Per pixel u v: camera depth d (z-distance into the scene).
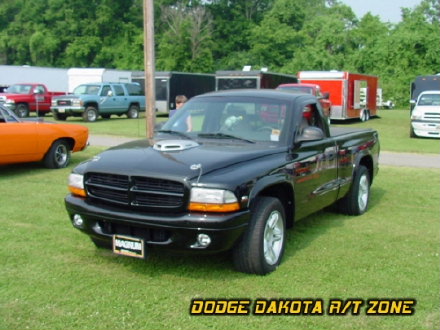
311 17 83.94
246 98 6.21
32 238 6.29
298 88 23.84
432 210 8.08
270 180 5.12
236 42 66.94
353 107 28.30
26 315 4.29
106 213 4.92
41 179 10.16
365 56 55.06
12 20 72.88
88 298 4.61
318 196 6.29
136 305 4.48
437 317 4.35
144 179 4.82
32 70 35.62
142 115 31.02
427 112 19.52
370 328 4.16
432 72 50.25
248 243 4.99
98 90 27.25
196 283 4.96
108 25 65.75
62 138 11.44
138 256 4.82
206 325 4.16
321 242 6.29
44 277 5.07
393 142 18.41
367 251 5.95
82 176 5.18
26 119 11.05
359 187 7.62
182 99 10.42
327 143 6.50
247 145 5.61
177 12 62.69
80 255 5.70
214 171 4.81
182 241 4.68
